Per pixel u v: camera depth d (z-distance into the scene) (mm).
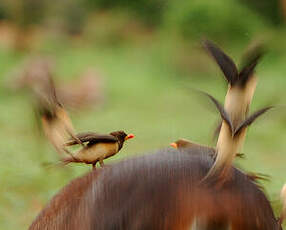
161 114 72938
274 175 41531
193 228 11555
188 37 101125
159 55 108438
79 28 134750
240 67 12773
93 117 68750
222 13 98438
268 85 79812
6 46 120812
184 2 105562
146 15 136750
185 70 98312
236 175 12188
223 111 11883
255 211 11773
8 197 32094
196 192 11742
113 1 143625
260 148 53406
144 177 12148
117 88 91312
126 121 66750
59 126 14094
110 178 12539
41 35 127125
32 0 127562
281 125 58875
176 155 12492
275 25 118375
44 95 14070
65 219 13305
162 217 11680
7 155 39156
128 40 132375
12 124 60219
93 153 14750
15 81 83125
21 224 30109
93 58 116000
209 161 12328
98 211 12406
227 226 11578
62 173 34188
